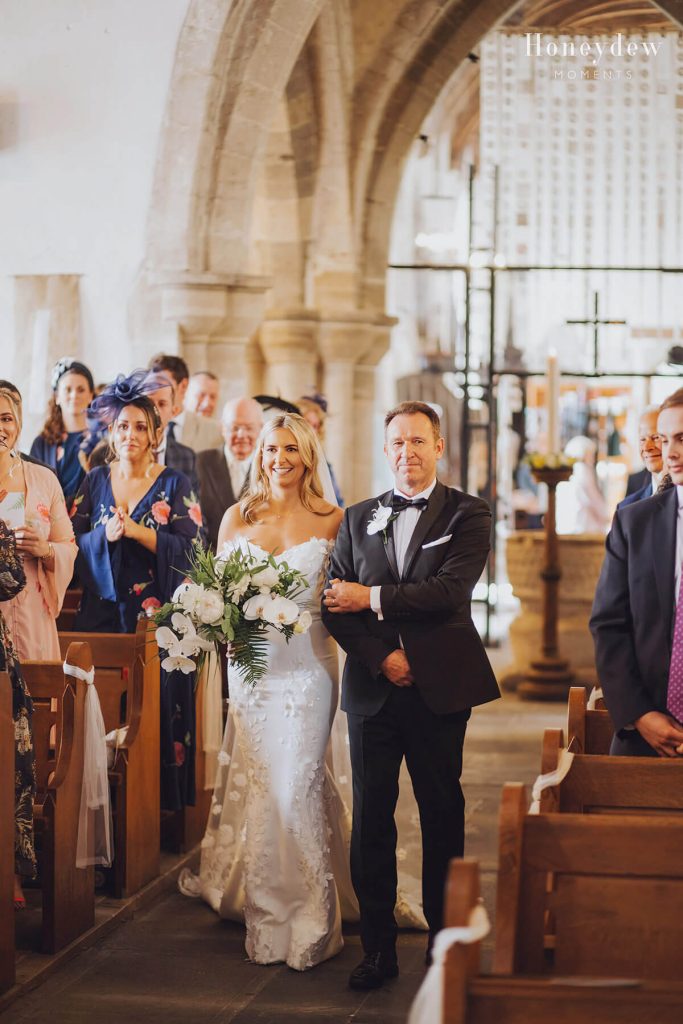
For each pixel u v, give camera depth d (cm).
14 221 880
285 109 1100
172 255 866
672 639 354
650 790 310
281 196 1146
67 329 877
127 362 875
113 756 491
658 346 1650
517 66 1476
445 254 1881
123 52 859
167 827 550
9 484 491
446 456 1605
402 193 1895
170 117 853
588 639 990
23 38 872
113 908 467
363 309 1184
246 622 421
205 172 863
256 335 1180
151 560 543
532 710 915
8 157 880
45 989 399
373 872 403
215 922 466
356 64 1105
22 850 400
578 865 246
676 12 884
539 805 294
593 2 1391
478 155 1941
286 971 416
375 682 404
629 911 244
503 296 1827
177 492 549
